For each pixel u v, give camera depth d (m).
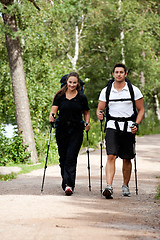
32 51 29.56
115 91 10.49
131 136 10.58
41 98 28.05
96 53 54.56
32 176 16.39
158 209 8.70
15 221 6.98
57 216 7.48
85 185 12.90
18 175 16.81
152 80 52.12
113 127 10.48
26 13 27.08
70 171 11.03
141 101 10.51
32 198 9.89
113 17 51.41
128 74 52.38
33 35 28.58
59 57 45.47
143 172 17.22
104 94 10.61
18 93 23.11
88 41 53.66
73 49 51.12
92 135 30.45
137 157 23.25
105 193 10.03
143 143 33.06
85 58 54.97
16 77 23.11
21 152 22.53
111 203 9.38
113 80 10.62
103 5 50.44
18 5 21.33
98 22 50.16
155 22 52.94
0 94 29.83
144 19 51.69
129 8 51.25
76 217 7.44
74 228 6.49
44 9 28.75
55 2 26.91
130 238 6.03
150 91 53.34
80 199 9.86
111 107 10.55
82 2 26.38
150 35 53.66
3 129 22.61
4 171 17.92
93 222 7.05
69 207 8.53
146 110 58.72
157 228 6.89
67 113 11.20
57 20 29.59
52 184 13.35
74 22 46.38
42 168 19.55
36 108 27.94
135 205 9.19
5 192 11.52
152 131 48.53
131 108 10.51
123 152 10.71
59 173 17.20
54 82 29.88
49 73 29.95
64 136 11.31
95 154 24.80
